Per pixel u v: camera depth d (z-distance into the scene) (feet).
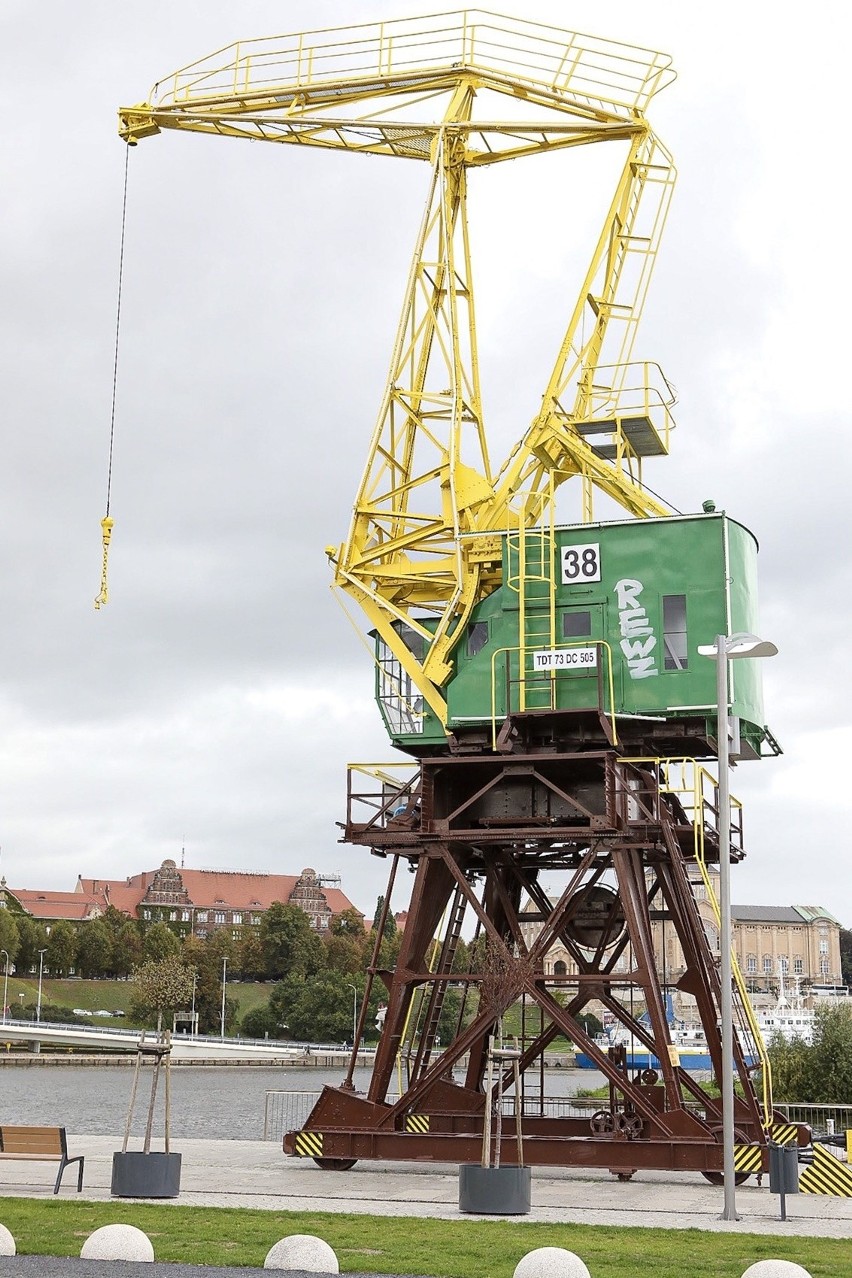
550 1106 222.69
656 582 111.55
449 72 121.29
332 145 126.31
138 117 126.62
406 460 124.57
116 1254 59.31
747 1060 131.44
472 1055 126.31
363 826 115.55
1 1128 86.43
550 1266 53.42
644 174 125.59
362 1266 59.72
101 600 126.93
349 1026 636.89
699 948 112.47
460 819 117.19
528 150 124.98
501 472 123.65
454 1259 61.87
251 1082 435.12
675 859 109.19
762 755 123.85
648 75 122.62
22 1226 68.64
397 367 122.62
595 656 110.22
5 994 646.33
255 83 125.18
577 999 122.62
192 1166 109.40
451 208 125.49
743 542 114.73
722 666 87.92
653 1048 117.50
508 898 123.34
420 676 117.91
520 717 110.83
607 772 107.86
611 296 125.59
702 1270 60.03
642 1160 101.30
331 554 121.80
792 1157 92.84
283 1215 76.33
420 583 121.80
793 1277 53.11
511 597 115.34
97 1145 127.24
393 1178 102.06
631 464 130.21
